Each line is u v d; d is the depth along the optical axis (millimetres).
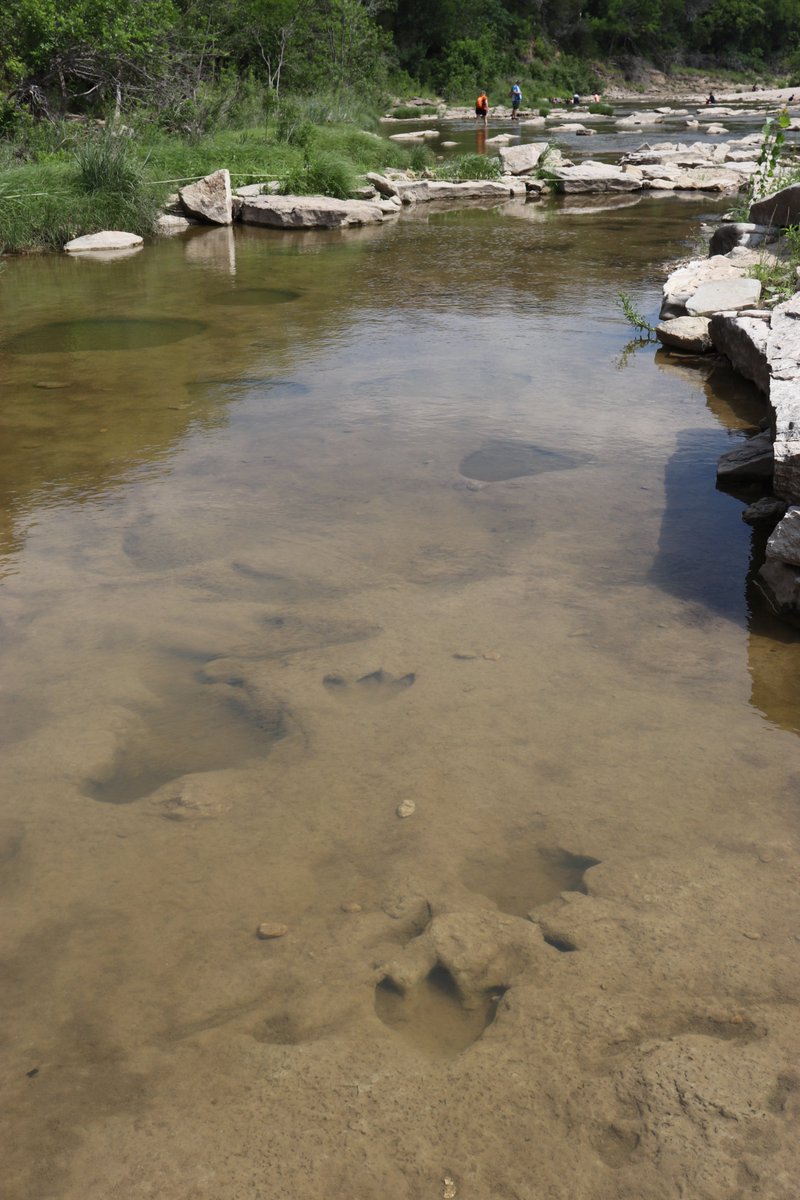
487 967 2047
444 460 5051
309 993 1993
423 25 50219
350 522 4297
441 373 6691
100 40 18594
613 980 2002
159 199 14562
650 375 6574
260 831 2449
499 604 3553
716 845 2363
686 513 4355
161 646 3312
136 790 2621
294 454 5184
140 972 2043
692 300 7625
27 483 4828
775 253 8977
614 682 3055
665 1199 1582
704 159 20438
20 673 3156
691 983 1987
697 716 2879
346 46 32531
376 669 3145
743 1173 1617
